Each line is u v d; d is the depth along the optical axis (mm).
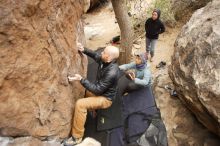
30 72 3314
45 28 3477
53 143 3959
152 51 7086
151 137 5039
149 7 8430
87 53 4793
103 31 8727
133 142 4926
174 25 8320
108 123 4980
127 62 6832
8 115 3199
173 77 5652
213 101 4617
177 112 5750
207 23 5367
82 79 4305
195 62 5098
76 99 4570
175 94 6023
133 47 7828
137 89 5688
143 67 5668
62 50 3971
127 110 5371
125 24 6383
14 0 2906
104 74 4430
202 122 5320
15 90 3199
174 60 5699
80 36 5027
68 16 4191
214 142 5191
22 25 3057
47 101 3705
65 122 4160
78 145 4418
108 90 4516
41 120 3652
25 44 3172
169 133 5395
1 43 2910
